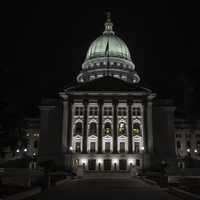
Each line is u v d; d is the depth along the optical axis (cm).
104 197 2536
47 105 9875
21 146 3525
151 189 3497
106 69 11875
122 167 8469
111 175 7156
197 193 2528
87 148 8756
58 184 4194
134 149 8906
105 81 9319
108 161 8525
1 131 3231
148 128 8894
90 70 12075
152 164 8125
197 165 8350
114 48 12688
